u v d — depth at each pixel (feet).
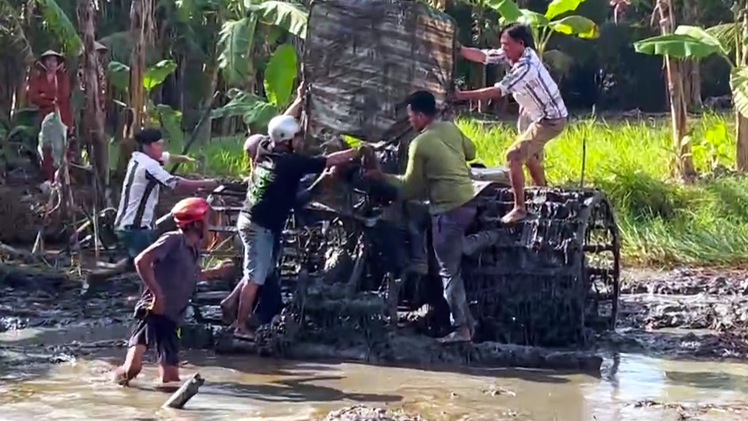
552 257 35.70
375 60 37.04
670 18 64.54
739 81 60.39
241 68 58.75
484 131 76.28
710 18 114.73
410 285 36.86
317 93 37.40
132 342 30.73
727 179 61.87
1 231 53.16
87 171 56.03
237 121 92.63
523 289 35.88
